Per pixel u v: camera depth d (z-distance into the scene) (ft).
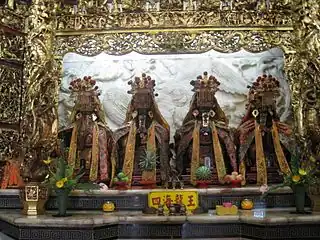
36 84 32.50
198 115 32.65
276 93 33.04
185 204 27.86
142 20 33.99
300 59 32.89
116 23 34.06
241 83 33.40
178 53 33.83
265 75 33.32
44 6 33.55
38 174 30.63
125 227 26.78
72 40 34.17
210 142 32.19
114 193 30.04
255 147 32.14
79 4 34.45
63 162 28.04
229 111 33.19
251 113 32.76
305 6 32.60
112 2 34.30
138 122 32.65
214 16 33.78
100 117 33.32
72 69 34.17
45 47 33.30
